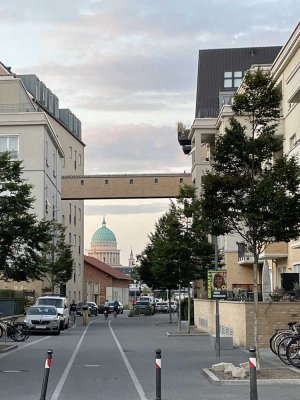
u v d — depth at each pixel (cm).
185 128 6469
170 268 3278
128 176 6588
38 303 3912
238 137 1645
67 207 7319
